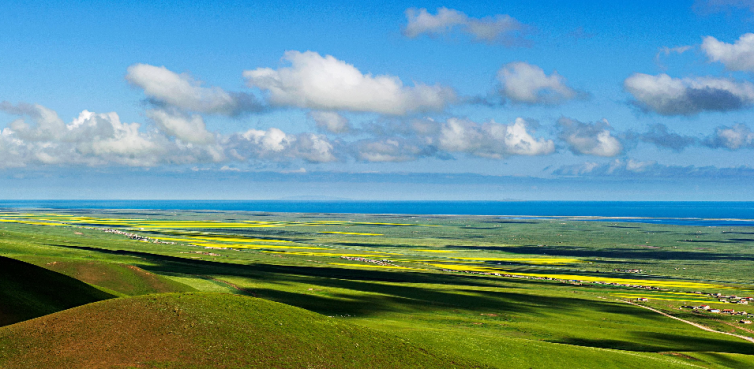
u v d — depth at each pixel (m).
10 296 44.62
